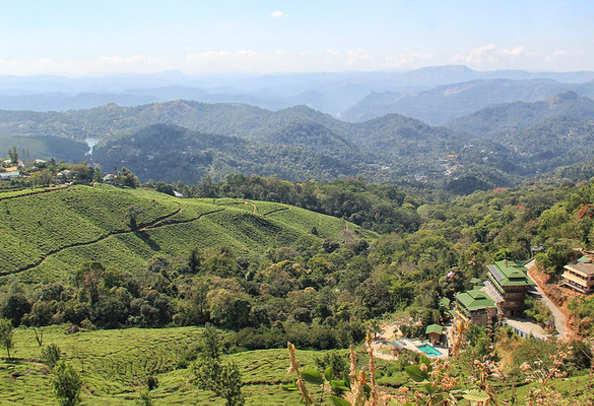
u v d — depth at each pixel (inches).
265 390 2271.2
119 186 7071.9
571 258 2824.8
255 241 6304.1
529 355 1835.6
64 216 5172.2
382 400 424.8
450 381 422.3
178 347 3036.4
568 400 518.3
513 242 3887.8
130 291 3801.7
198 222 6136.8
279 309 3720.5
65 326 3314.5
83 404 2090.3
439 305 3142.2
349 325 3230.8
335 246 6146.7
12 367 2480.3
